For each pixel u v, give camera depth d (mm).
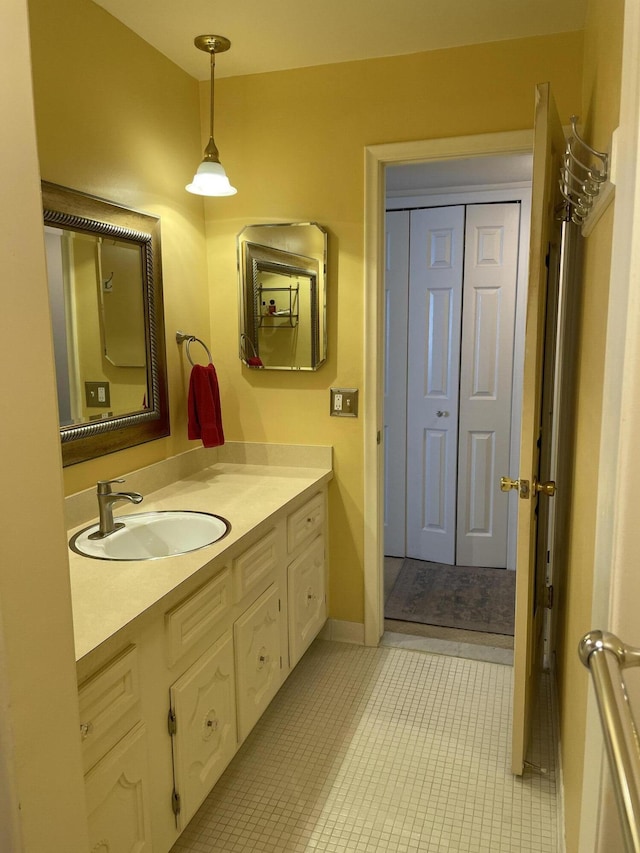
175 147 2459
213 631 1775
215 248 2717
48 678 871
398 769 2039
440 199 3527
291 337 2666
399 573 3691
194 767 1670
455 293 3586
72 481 1965
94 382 2027
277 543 2201
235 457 2834
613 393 968
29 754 841
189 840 1769
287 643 2334
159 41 2252
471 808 1879
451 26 2162
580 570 1555
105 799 1323
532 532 1881
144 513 2096
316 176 2555
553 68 2232
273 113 2562
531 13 2072
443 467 3758
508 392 3586
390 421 3826
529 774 2010
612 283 996
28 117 809
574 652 1664
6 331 784
